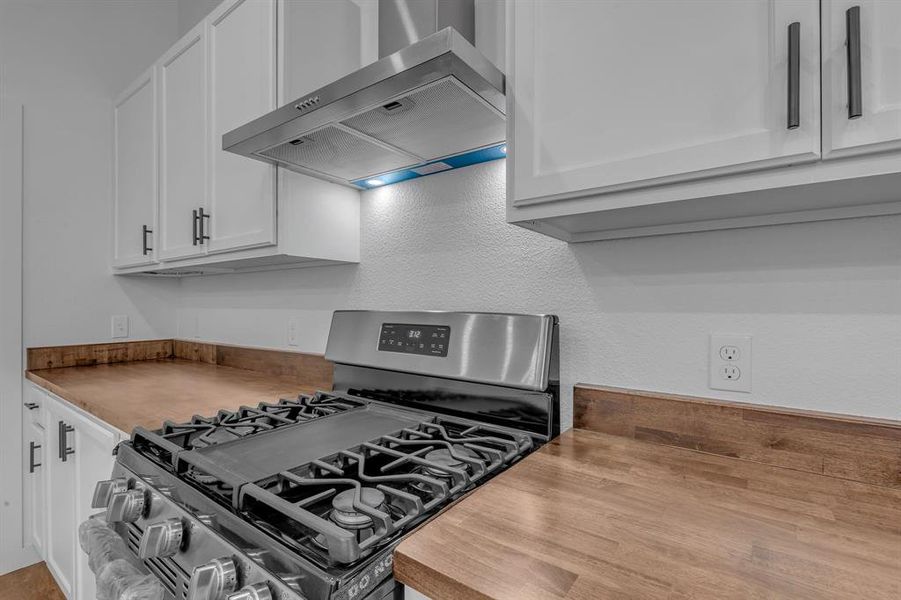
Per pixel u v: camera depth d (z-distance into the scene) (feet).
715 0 1.99
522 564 1.58
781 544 1.73
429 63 2.45
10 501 6.16
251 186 4.41
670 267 3.06
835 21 1.73
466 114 3.00
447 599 1.52
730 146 1.95
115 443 3.87
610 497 2.14
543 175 2.51
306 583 1.60
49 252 6.52
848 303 2.51
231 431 3.23
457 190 4.08
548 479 2.36
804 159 1.81
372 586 1.62
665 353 3.08
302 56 4.16
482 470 2.43
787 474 2.48
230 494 2.27
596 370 3.35
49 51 6.52
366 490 2.22
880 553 1.67
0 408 6.10
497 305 3.83
